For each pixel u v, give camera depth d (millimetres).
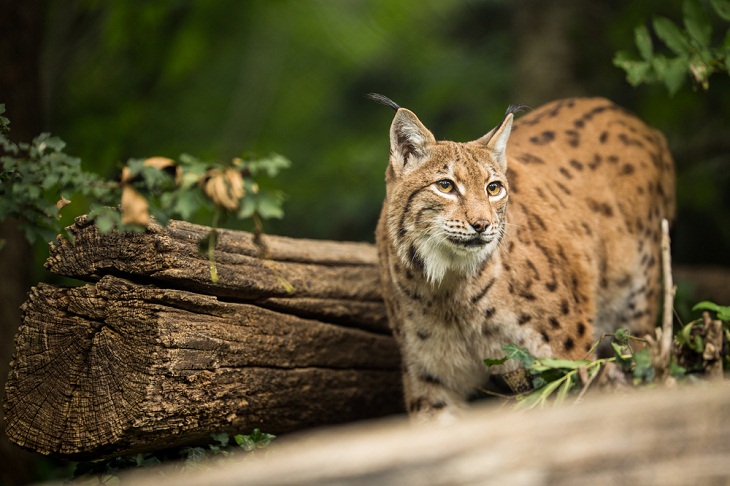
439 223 9305
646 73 10695
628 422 5285
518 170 10617
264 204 8102
